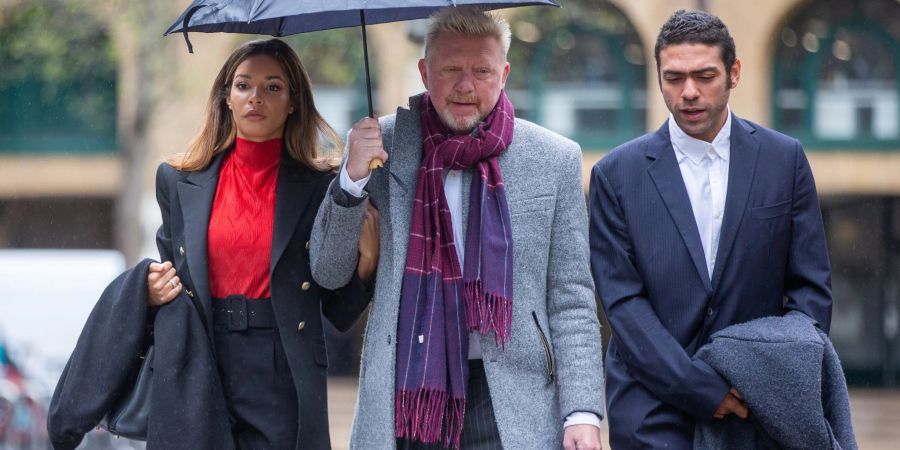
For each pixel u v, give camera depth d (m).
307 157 18.56
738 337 16.53
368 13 18.44
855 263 97.25
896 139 85.19
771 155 17.50
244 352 17.70
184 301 17.66
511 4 16.62
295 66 18.55
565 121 85.00
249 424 17.64
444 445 17.00
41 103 92.25
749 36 83.69
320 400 17.77
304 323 17.78
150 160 79.88
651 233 17.50
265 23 19.20
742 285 17.22
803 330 16.52
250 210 18.02
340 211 16.66
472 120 17.11
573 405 16.97
